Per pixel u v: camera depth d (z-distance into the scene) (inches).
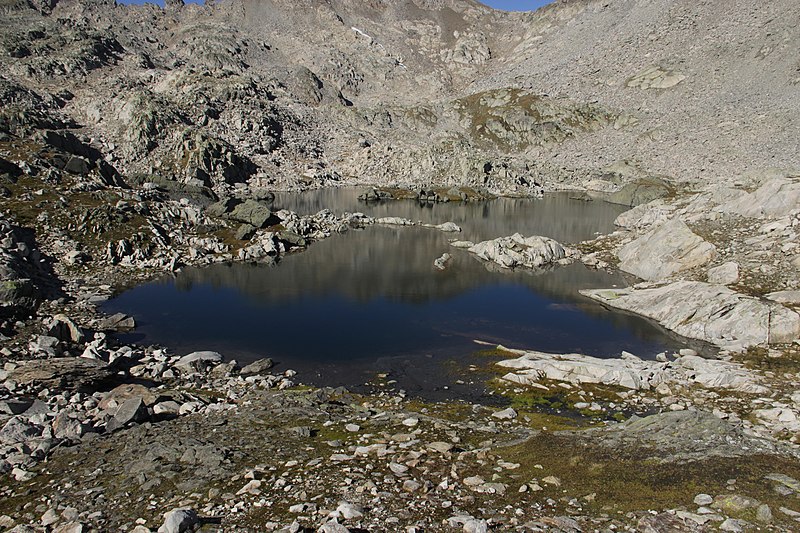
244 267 2160.4
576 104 7165.4
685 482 482.0
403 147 6604.3
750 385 987.3
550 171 5866.1
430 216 3651.6
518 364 1168.2
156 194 2733.8
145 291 1787.6
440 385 1081.4
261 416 795.4
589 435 648.4
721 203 2236.7
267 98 7465.6
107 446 662.5
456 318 1551.4
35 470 593.0
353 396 995.3
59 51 7057.1
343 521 436.8
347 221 3253.0
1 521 475.5
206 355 1200.2
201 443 647.8
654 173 5123.0
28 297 1320.1
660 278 1827.0
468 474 553.0
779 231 1723.7
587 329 1444.4
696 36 7559.1
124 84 6540.4
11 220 2036.2
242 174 5167.3
